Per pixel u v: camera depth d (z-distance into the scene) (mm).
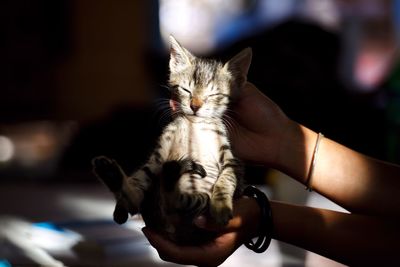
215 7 2074
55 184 1395
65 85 2660
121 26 2564
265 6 1933
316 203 1092
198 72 783
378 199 770
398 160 1170
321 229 728
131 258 840
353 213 773
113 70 2604
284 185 959
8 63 2564
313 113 1171
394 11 1708
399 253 722
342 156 787
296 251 873
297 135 796
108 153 1500
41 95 2639
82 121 2428
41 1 2555
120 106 1837
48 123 2391
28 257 855
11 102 2588
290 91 1146
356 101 1250
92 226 918
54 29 2588
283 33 1156
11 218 1013
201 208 668
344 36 1677
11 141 2062
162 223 690
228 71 793
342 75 1484
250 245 741
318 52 1173
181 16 2168
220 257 705
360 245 727
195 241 698
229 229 699
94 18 2588
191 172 698
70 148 1604
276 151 796
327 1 1754
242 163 763
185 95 779
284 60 1138
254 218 719
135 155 1437
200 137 737
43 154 1865
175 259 697
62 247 876
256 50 1157
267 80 1137
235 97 790
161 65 1975
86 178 1441
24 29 2562
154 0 2363
